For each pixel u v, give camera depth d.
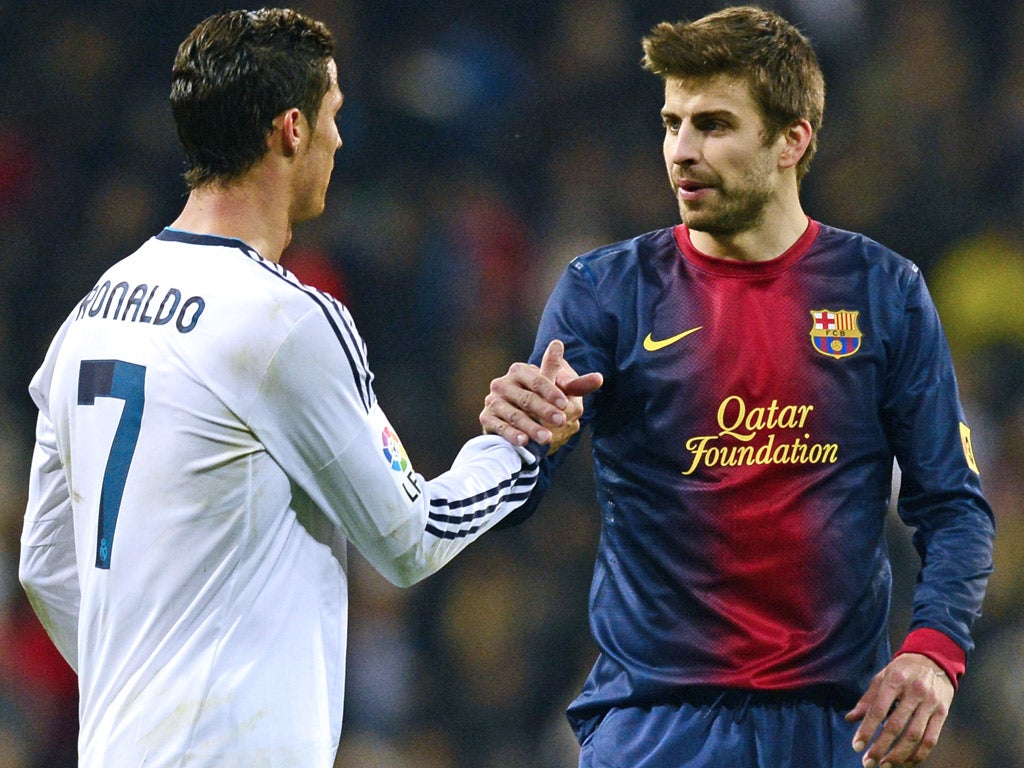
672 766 11.80
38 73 38.97
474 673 31.70
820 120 12.18
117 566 10.84
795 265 12.11
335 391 10.87
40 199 37.66
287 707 10.84
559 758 30.41
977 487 11.93
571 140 40.09
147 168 38.06
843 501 11.92
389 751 30.52
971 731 30.08
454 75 40.16
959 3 41.53
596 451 12.45
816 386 11.91
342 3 40.00
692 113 11.75
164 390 10.78
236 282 10.86
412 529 11.16
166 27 39.72
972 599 11.52
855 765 11.84
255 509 10.84
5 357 35.28
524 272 38.44
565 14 41.50
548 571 32.81
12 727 28.84
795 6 40.56
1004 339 37.28
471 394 35.50
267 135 11.12
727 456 11.91
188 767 10.60
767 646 11.82
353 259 36.53
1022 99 40.44
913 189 38.84
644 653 12.05
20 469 33.00
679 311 12.12
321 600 11.22
